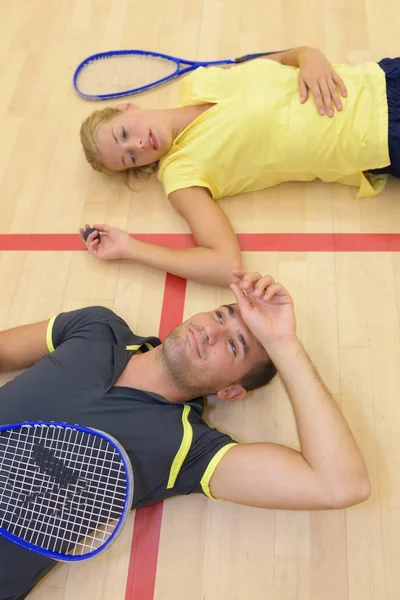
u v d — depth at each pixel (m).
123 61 2.38
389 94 1.76
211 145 1.88
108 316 1.71
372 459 1.59
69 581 1.57
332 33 2.29
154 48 2.41
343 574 1.49
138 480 1.45
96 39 2.50
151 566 1.56
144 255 1.87
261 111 1.81
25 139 2.30
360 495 1.30
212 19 2.43
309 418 1.35
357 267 1.86
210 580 1.53
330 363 1.73
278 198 2.01
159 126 1.93
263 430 1.67
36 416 1.50
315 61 1.83
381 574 1.48
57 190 2.17
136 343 1.65
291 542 1.54
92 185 2.16
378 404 1.66
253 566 1.53
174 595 1.52
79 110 2.33
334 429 1.33
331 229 1.93
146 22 2.49
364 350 1.73
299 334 1.78
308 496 1.30
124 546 1.60
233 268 1.78
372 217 1.93
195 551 1.57
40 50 2.52
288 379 1.40
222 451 1.41
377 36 2.25
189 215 1.88
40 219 2.12
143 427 1.47
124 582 1.56
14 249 2.08
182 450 1.44
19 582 1.46
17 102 2.40
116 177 2.15
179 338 1.53
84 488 1.46
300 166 1.89
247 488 1.36
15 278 2.02
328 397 1.38
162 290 1.92
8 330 1.75
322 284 1.85
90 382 1.54
